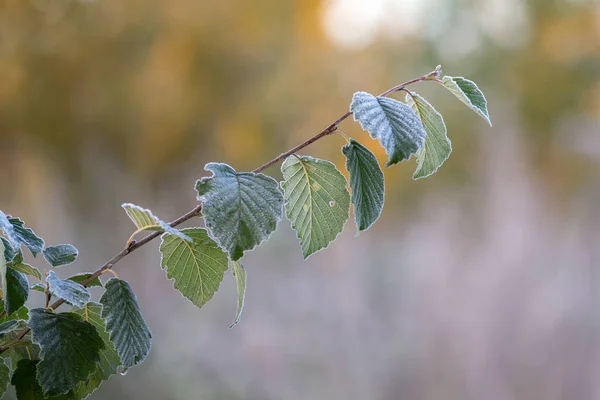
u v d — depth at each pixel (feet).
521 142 21.85
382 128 3.00
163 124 22.75
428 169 3.73
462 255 16.72
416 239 18.48
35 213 18.65
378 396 14.20
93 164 21.38
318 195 3.47
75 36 22.47
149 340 3.27
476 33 25.64
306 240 3.51
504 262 15.71
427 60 24.75
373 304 15.87
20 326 3.29
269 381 13.89
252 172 3.15
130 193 20.63
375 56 24.27
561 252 16.58
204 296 3.59
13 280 2.98
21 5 21.85
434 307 15.24
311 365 14.30
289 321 15.28
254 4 23.56
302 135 23.26
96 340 3.07
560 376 14.38
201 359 13.78
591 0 25.02
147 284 15.24
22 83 22.02
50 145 22.09
